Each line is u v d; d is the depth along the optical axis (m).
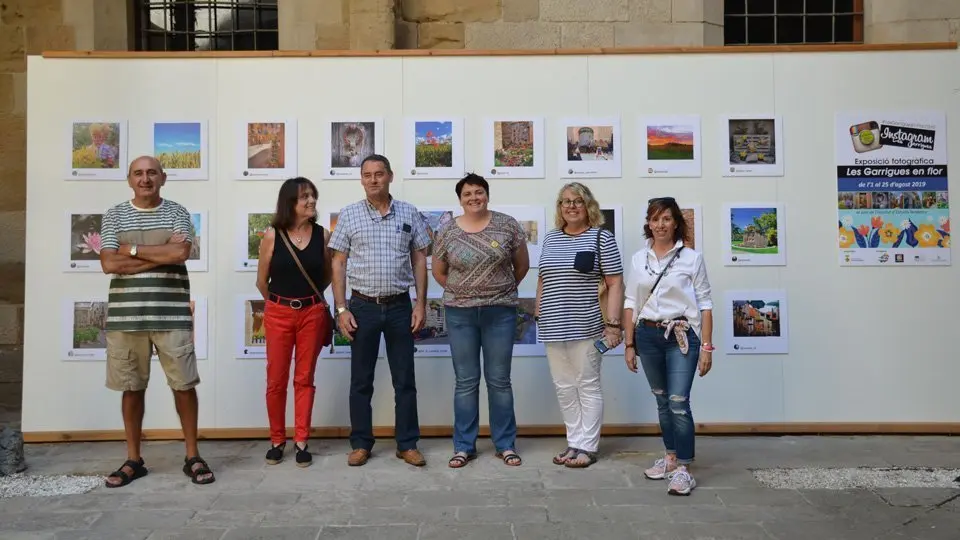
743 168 5.57
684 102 5.59
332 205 5.56
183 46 7.41
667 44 6.94
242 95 5.57
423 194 5.57
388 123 5.59
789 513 3.96
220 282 5.54
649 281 4.46
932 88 5.56
